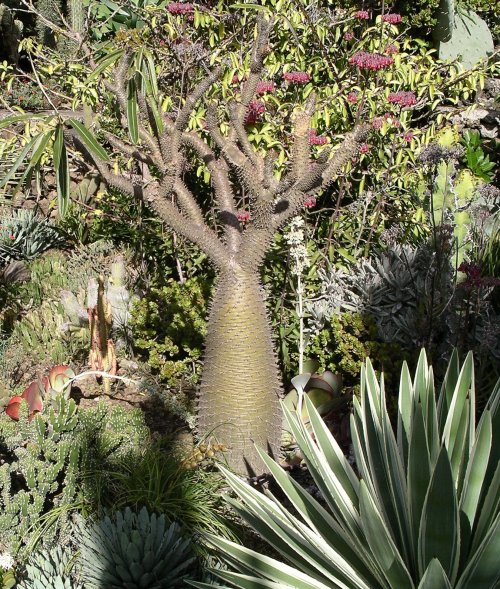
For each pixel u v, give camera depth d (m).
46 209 7.57
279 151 5.43
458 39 7.76
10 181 7.57
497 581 2.16
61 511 3.31
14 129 7.75
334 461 2.70
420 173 5.23
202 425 3.74
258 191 3.44
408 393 2.79
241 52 5.39
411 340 4.61
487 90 7.64
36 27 14.23
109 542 3.01
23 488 3.65
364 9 6.22
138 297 5.41
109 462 3.56
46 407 3.65
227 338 3.57
